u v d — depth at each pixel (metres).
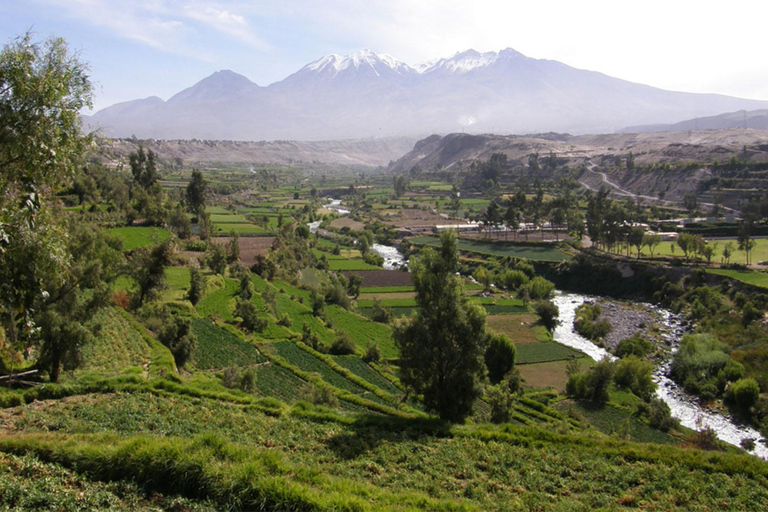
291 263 123.25
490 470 24.56
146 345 49.72
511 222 156.62
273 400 33.84
